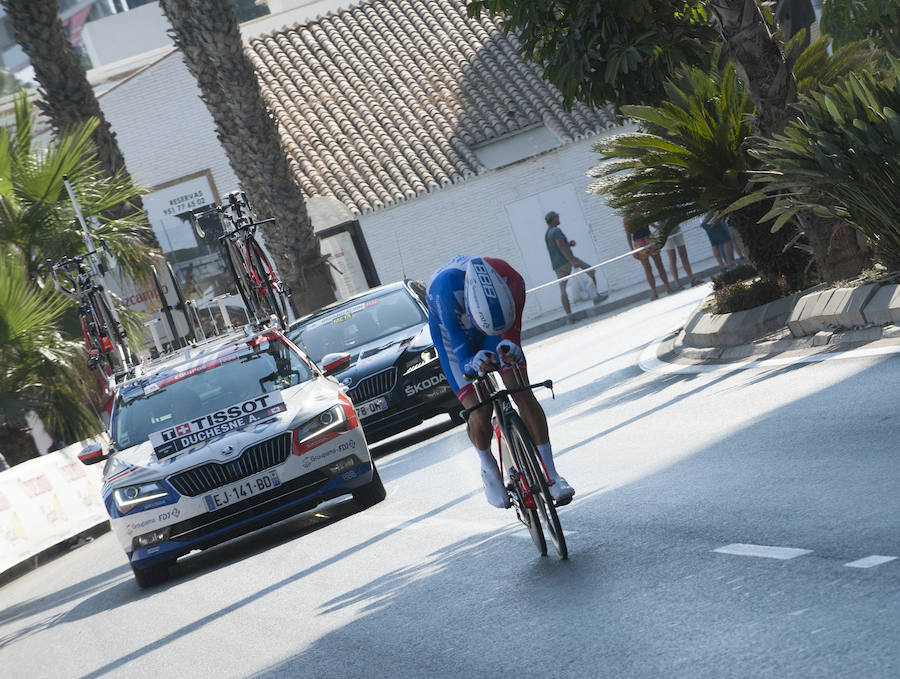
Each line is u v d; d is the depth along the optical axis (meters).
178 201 68.12
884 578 9.73
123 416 23.27
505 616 11.93
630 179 28.03
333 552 18.38
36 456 37.38
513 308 13.44
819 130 22.09
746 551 11.70
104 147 42.75
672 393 23.83
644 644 9.84
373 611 13.75
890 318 21.02
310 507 21.23
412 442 30.67
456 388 13.96
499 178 67.12
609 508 15.52
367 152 69.38
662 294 58.53
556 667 9.90
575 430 23.22
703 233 67.38
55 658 17.09
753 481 14.61
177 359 24.70
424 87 73.62
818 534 11.55
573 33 29.70
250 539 23.81
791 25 56.78
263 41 78.75
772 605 9.88
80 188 38.25
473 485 20.62
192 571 21.53
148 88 68.00
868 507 11.98
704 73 27.72
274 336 24.23
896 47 40.94
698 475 15.90
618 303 60.28
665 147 27.02
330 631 13.43
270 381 23.08
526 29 30.14
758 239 28.16
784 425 17.30
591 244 67.56
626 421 22.25
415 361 29.20
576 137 66.69
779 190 26.27
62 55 42.22
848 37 42.06
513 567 13.91
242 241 28.69
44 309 34.62
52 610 22.30
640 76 30.50
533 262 67.44
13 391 34.50
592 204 67.50
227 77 46.88
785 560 11.02
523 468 13.77
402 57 76.06
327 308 32.38
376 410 28.89
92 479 35.50
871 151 21.06
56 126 42.56
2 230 36.91
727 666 8.81
